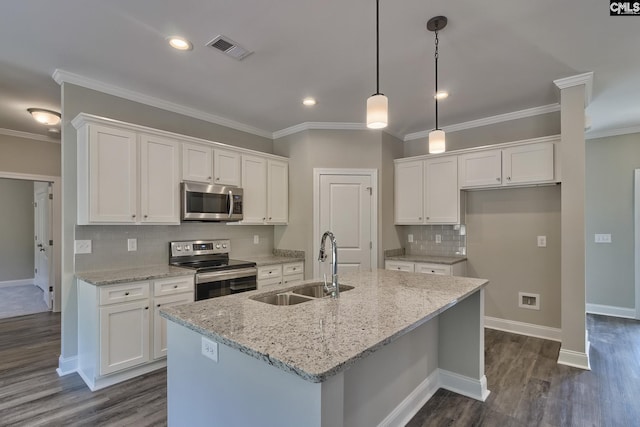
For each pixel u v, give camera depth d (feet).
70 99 9.59
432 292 6.96
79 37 7.68
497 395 8.35
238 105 12.07
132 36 7.67
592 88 10.61
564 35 7.71
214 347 4.91
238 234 13.94
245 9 6.73
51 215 16.24
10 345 11.85
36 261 21.98
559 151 11.22
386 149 14.78
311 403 3.64
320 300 6.30
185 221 11.57
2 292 20.16
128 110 10.78
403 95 11.17
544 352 10.92
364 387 6.26
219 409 4.83
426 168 14.30
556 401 8.04
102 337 8.52
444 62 8.98
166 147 10.59
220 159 12.13
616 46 8.16
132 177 9.77
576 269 9.87
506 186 12.57
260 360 4.05
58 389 8.62
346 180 14.34
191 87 10.50
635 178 14.66
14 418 7.39
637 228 14.62
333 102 11.82
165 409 7.73
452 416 7.50
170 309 5.68
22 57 8.57
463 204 13.84
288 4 6.58
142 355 9.21
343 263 14.24
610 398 8.14
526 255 12.82
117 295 8.79
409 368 7.64
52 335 12.89
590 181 15.64
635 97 11.35
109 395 8.31
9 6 6.54
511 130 13.06
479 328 8.30
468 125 13.98
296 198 14.62
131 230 10.79
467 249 14.14
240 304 6.03
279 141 15.38
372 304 6.00
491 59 8.82
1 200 21.76
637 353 10.91
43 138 15.74
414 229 15.66
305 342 4.18
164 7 6.64
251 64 9.04
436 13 6.90
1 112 12.46
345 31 7.54
